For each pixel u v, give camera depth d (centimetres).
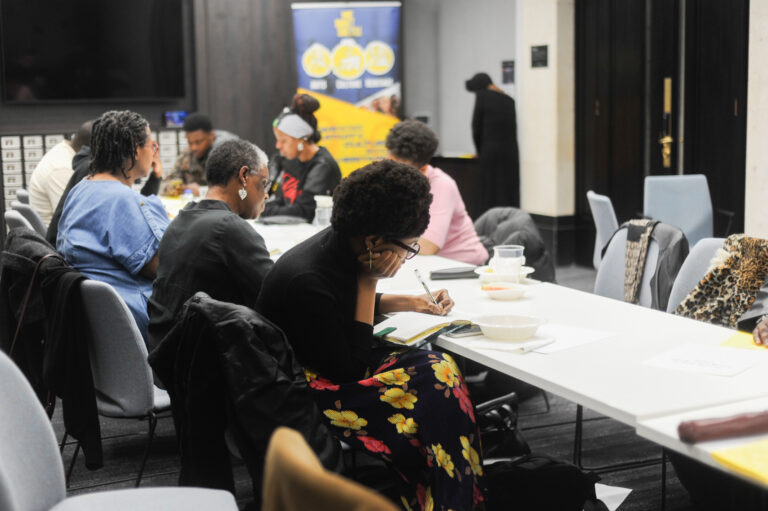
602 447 347
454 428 202
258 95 839
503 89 883
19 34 749
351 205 204
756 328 217
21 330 277
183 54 803
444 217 369
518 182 786
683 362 194
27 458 165
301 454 92
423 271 326
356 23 802
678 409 163
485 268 311
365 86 811
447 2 963
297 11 797
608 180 714
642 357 200
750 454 138
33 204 529
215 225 265
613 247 341
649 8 662
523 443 266
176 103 822
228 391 193
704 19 611
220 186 283
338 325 208
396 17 808
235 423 195
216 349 196
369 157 819
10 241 280
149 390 262
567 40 730
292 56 845
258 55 834
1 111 761
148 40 790
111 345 259
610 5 695
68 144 536
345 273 210
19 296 268
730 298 271
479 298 274
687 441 145
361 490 85
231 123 834
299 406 193
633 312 251
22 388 168
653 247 319
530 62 756
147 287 312
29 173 741
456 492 199
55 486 171
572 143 743
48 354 254
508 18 866
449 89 977
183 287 264
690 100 627
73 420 255
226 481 199
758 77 533
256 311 218
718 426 146
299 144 509
